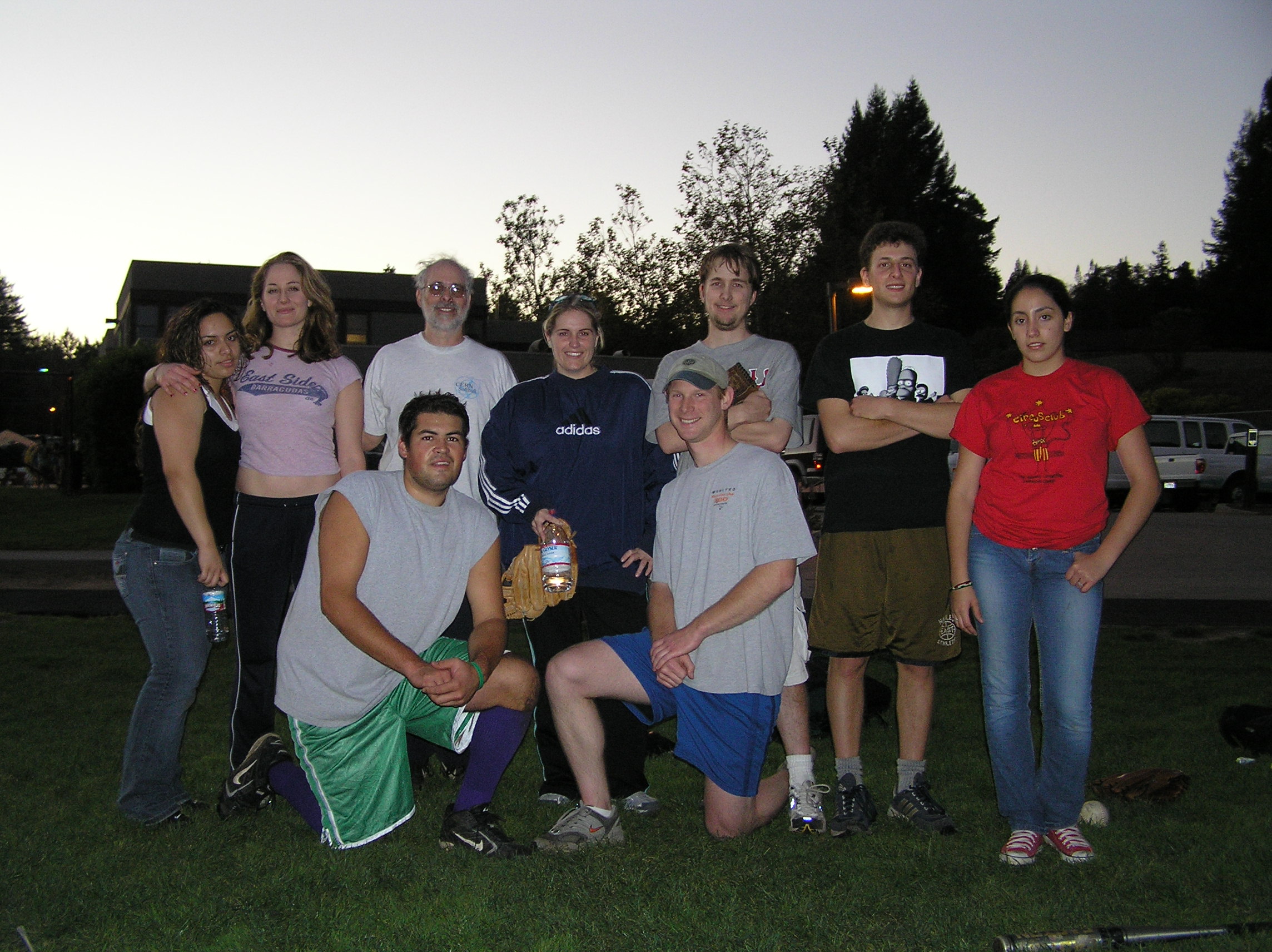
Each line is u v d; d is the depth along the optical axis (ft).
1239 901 10.89
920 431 13.20
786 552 12.49
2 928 10.25
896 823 13.61
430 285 15.85
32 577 41.32
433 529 12.72
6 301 344.90
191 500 13.11
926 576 13.46
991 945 9.93
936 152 217.36
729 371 14.53
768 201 95.35
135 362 92.38
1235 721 16.60
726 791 12.77
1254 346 207.72
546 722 14.71
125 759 13.30
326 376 15.05
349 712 12.34
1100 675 22.26
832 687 14.01
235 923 10.39
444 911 10.66
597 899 10.95
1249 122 214.69
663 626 13.43
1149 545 48.98
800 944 9.96
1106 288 306.14
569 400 14.90
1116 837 12.85
